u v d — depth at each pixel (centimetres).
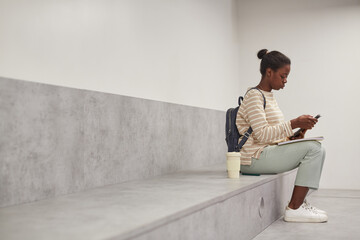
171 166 334
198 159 386
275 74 287
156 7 329
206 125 405
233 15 504
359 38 469
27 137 198
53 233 131
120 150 269
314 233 246
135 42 299
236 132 292
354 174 465
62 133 220
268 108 286
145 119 298
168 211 162
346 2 474
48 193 209
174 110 342
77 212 165
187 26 382
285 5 498
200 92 406
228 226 212
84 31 247
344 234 241
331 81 477
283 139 293
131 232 134
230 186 234
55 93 216
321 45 482
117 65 277
